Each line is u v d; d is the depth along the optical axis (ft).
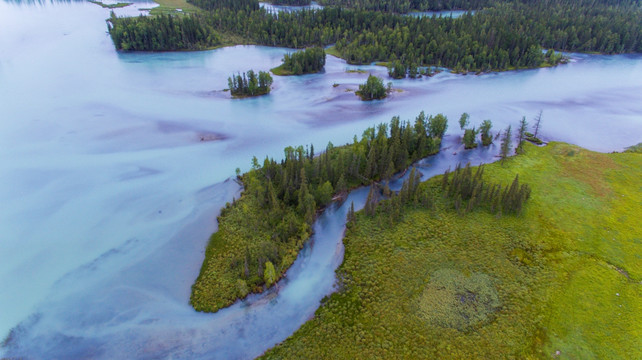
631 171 315.37
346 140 370.12
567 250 231.91
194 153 336.29
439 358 170.81
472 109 450.71
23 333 188.03
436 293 202.80
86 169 308.19
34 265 224.12
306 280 215.72
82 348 181.68
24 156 321.11
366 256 229.45
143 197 279.08
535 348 174.81
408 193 275.39
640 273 215.72
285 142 362.33
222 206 270.67
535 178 306.35
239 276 213.66
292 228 242.37
